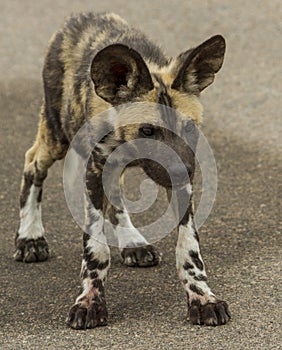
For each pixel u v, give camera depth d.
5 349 7.53
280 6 19.14
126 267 9.48
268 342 7.36
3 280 9.28
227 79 15.97
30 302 8.64
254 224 10.40
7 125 14.80
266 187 11.59
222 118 14.42
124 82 7.98
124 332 7.68
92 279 7.99
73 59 9.23
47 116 9.65
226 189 11.59
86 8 21.53
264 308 8.04
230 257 9.44
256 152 12.92
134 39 8.85
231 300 8.27
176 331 7.62
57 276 9.32
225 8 19.48
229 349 7.25
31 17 21.75
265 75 15.98
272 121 14.08
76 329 7.79
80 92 8.70
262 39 17.55
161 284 8.89
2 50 19.59
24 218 9.99
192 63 8.05
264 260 9.26
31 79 17.53
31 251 9.77
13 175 12.65
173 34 18.47
